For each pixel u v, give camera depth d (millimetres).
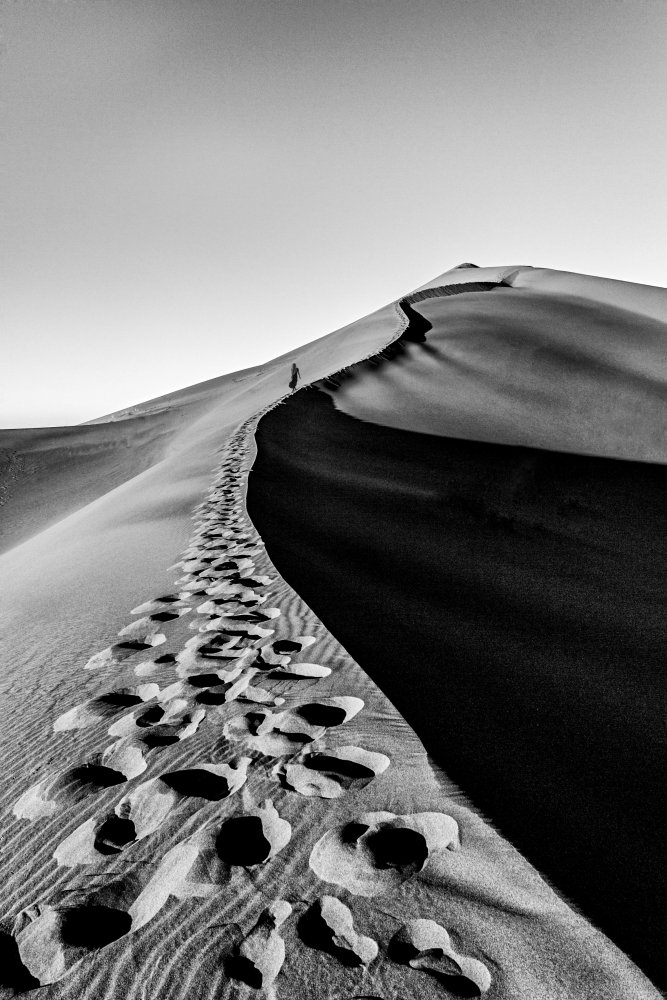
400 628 3863
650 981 1271
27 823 2014
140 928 1500
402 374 20250
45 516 24016
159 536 6672
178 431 31812
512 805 1969
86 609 4453
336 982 1283
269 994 1272
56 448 31969
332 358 30016
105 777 2209
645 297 38562
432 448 12844
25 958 1468
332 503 7922
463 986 1249
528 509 9852
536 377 20312
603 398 19062
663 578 7031
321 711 2551
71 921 1550
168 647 3441
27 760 2418
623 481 12641
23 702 2975
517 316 28922
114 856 1779
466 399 18234
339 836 1745
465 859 1643
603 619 4961
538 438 15938
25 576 6641
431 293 39188
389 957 1334
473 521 8352
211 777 2115
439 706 2736
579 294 38938
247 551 5461
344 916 1457
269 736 2355
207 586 4578
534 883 1565
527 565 6629
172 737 2424
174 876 1656
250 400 27562
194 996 1289
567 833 1848
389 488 9289
